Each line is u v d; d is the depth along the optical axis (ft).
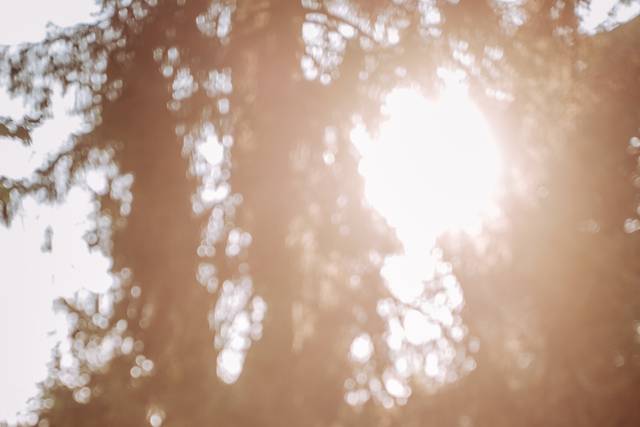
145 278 37.32
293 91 42.75
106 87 40.83
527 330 35.45
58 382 33.94
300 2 46.44
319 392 35.04
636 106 42.04
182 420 32.81
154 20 42.19
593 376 33.68
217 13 45.39
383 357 36.88
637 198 38.86
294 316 37.06
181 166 39.27
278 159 40.57
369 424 35.22
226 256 38.27
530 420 34.01
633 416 33.27
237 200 39.60
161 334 36.19
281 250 38.32
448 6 44.55
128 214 38.24
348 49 45.55
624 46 43.83
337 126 42.91
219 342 36.24
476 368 35.45
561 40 44.68
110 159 40.19
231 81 43.73
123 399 32.63
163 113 39.78
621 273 35.60
